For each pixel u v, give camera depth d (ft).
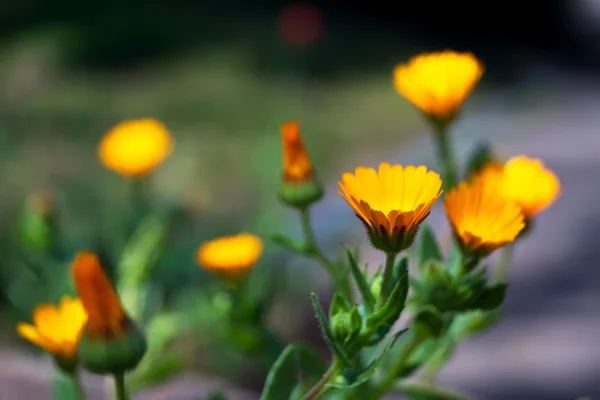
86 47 10.76
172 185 5.62
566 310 4.38
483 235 1.91
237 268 2.32
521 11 15.72
